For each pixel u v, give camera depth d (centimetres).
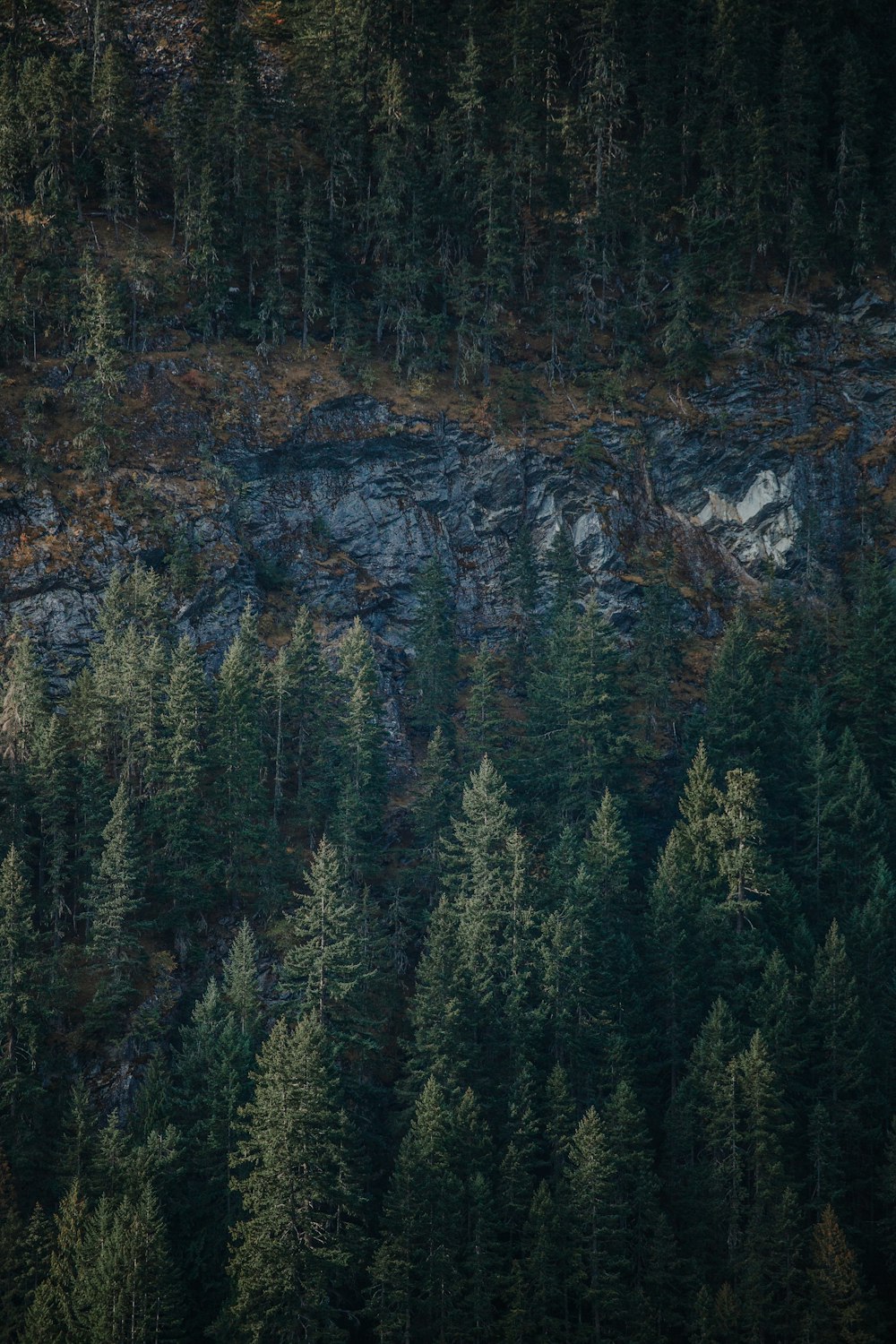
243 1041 6291
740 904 7012
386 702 8938
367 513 10044
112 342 9481
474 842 7219
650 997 6969
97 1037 6656
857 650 8831
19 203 10625
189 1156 6003
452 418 10544
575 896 6906
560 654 8819
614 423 10856
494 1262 5769
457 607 9981
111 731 7638
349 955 6631
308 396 10200
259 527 9600
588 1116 5994
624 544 10319
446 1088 6350
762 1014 6600
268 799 7700
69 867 7162
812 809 7931
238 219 10881
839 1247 5641
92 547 8769
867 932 7025
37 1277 5519
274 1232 5466
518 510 10419
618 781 8350
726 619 10175
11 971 6338
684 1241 6044
